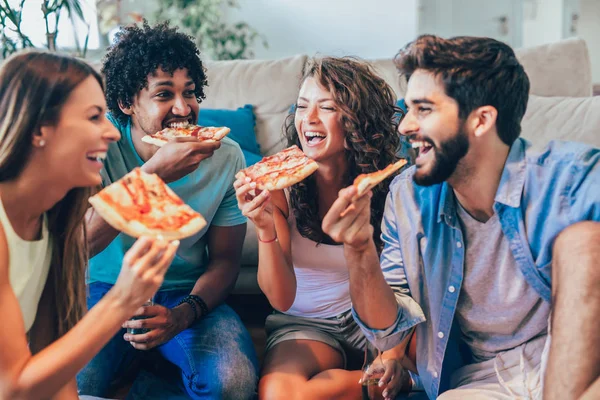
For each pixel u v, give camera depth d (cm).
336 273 177
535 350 137
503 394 133
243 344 172
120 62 169
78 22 372
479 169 128
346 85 164
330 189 176
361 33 460
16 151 107
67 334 106
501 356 141
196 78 178
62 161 110
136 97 170
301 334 176
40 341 132
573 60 257
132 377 190
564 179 125
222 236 186
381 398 159
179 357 169
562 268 117
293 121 189
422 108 124
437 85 121
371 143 171
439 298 142
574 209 124
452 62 119
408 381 167
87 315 107
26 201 112
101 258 180
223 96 272
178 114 170
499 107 121
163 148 156
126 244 176
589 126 231
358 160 168
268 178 159
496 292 137
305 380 160
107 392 172
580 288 112
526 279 131
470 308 142
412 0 451
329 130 167
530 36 509
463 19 488
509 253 133
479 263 137
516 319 138
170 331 163
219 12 421
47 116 106
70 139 109
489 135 124
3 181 110
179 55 169
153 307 160
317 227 173
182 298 183
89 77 112
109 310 106
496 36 492
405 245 146
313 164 161
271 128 268
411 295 150
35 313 127
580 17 511
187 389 168
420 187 143
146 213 108
